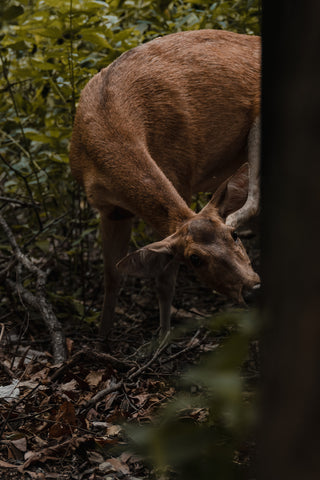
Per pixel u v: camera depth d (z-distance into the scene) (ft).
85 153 16.01
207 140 17.01
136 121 15.60
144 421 11.21
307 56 2.83
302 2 2.82
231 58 17.39
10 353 14.85
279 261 2.99
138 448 9.76
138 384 12.55
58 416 11.21
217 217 13.89
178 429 4.37
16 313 17.20
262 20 3.12
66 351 14.79
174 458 4.20
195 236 13.17
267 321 3.10
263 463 3.07
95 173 15.76
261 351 3.20
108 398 12.30
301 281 2.90
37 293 16.35
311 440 2.85
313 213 2.86
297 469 2.87
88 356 13.25
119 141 15.28
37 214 18.47
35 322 17.92
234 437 4.24
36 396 12.44
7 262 19.30
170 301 16.44
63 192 21.06
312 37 2.81
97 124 15.60
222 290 12.92
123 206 15.47
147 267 13.75
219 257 12.82
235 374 4.35
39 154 19.25
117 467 10.05
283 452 2.93
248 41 18.17
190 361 13.87
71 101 19.21
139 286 21.45
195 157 16.85
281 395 2.97
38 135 17.98
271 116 3.04
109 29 17.51
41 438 11.17
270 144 3.06
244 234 19.86
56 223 19.06
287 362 2.95
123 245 16.92
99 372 13.53
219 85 16.96
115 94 15.83
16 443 10.75
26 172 19.85
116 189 15.24
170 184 14.83
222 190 14.14
